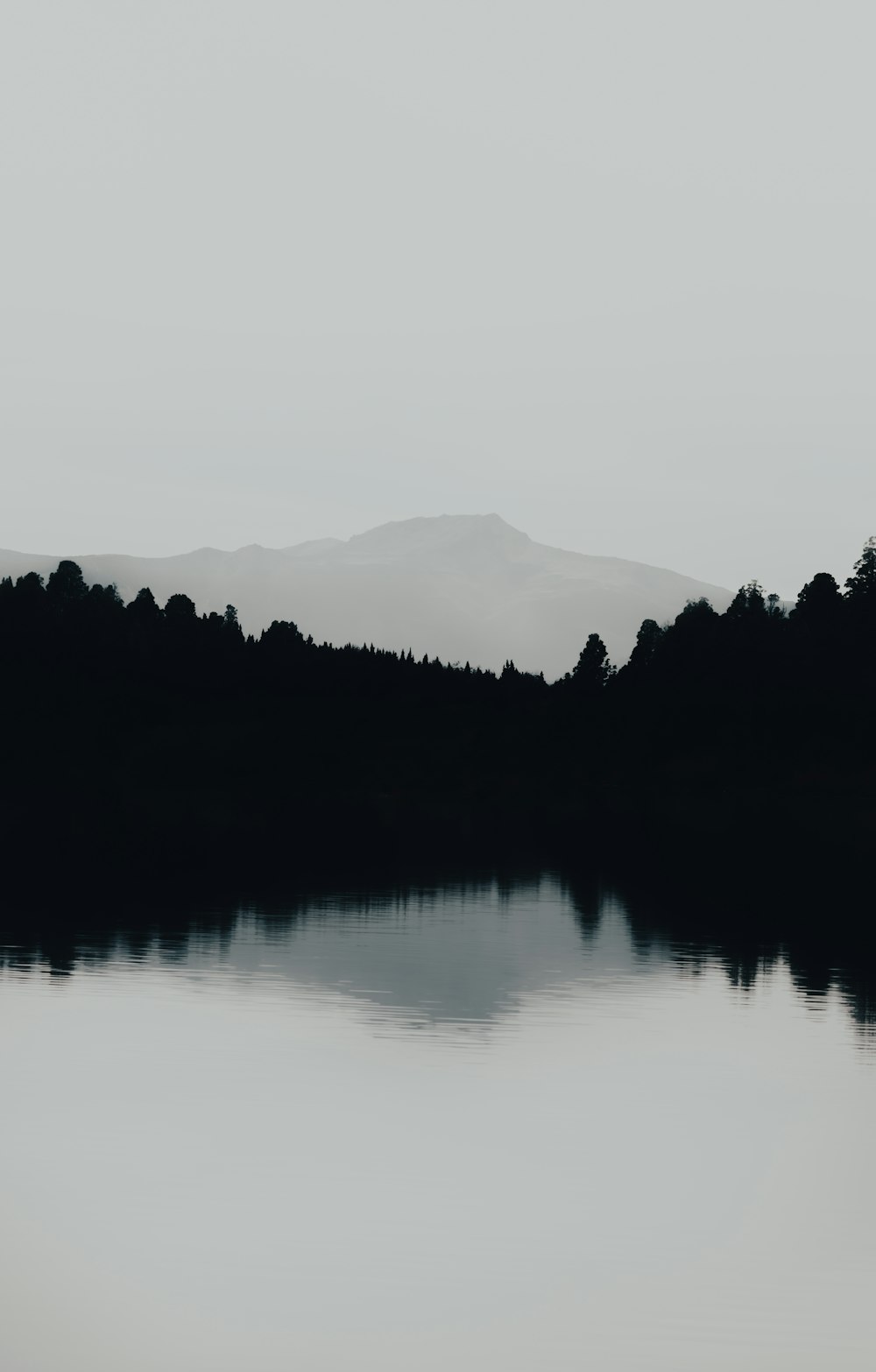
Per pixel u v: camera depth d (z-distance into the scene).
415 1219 18.97
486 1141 22.31
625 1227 18.86
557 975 38.16
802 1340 15.77
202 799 158.88
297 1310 16.25
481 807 165.50
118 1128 22.34
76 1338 15.47
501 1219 19.03
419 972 37.88
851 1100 25.16
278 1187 19.94
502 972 38.31
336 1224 18.69
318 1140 22.06
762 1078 26.67
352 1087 25.17
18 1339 15.43
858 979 38.53
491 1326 15.95
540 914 52.97
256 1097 24.31
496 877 68.81
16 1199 19.25
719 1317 16.30
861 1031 31.19
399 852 84.62
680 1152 22.02
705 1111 24.28
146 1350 15.29
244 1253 17.70
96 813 120.00
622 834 111.94
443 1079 25.97
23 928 44.41
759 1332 15.95
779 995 35.72
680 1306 16.55
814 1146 22.42
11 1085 24.66
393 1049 28.30
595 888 64.19
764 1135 22.92
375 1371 14.95
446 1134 22.61
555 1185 20.38
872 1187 20.61
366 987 35.28
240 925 46.69
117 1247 17.81
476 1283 17.05
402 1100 24.42
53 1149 21.27
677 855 87.50
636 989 36.25
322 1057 27.39
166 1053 27.30
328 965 38.62
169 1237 18.12
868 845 102.50
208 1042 28.41
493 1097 24.84
